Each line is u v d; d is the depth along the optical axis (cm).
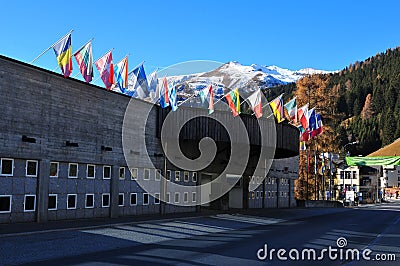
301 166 6612
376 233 2062
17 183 1888
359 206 6850
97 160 2309
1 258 1115
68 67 2053
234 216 2955
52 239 1500
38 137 1967
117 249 1338
